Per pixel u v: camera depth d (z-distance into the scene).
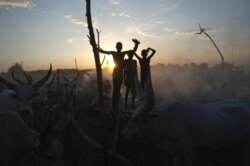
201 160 7.79
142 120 6.05
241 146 6.54
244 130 6.36
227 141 6.33
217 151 8.20
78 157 7.44
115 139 4.96
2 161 4.46
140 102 6.15
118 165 7.46
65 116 4.35
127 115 8.09
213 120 6.29
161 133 6.31
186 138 6.21
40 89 10.34
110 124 8.52
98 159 7.60
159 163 7.66
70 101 4.61
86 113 10.34
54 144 4.27
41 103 9.85
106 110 9.34
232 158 7.84
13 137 4.61
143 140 8.34
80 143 8.06
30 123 8.23
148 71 5.77
